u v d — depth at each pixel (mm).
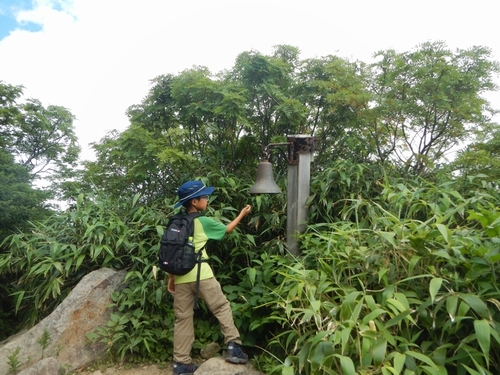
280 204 4027
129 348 3115
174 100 4570
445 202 2816
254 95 4492
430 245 2371
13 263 3879
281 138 4453
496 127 4172
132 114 4840
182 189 2930
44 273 3457
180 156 3938
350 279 2525
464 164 3910
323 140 4656
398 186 3137
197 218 2855
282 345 2639
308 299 2330
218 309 2832
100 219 3777
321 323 2197
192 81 4379
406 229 2525
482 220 2158
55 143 6266
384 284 2332
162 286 3320
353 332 2119
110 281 3465
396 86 4172
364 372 1870
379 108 4062
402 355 1867
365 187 3799
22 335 3270
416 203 2873
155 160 4105
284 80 4629
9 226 4262
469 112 4035
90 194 4270
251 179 4500
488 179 3740
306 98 4480
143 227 3900
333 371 1966
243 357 2766
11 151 5707
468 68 4109
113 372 3023
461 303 1958
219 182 4012
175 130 4055
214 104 4230
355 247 2619
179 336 2789
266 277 3146
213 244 3729
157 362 3109
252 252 3629
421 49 4145
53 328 3148
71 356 3062
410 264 2205
